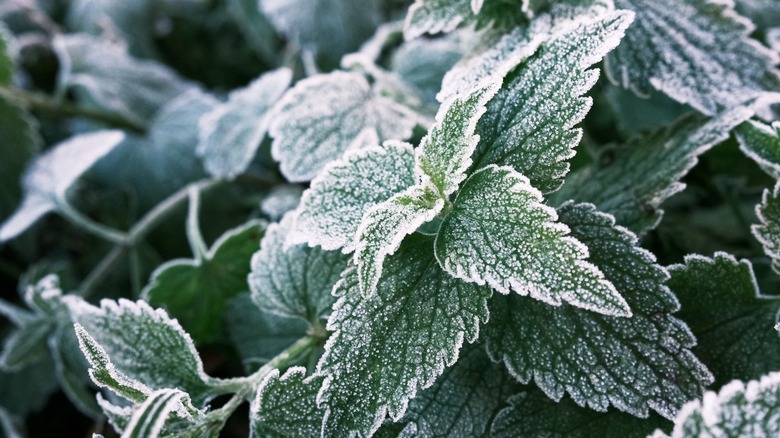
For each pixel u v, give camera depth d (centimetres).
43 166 42
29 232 43
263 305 33
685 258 30
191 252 42
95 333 32
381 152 30
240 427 38
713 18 33
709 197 38
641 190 32
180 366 31
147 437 27
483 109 29
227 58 52
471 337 28
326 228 30
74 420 41
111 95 44
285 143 34
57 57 50
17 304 44
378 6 45
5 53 43
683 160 31
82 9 51
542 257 28
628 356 29
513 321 29
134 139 44
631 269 29
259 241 35
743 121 31
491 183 29
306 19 43
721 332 30
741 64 32
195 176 43
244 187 43
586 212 30
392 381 29
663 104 37
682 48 32
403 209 29
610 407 30
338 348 29
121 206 43
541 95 29
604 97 39
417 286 29
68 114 44
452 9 33
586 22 29
